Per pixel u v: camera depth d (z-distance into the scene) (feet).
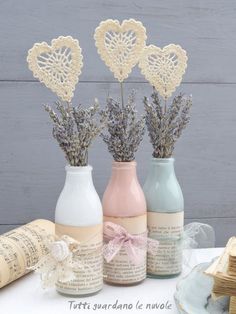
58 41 2.11
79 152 2.07
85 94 3.48
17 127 3.46
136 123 2.17
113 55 2.18
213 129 3.65
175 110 2.26
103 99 3.50
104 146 3.52
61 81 2.10
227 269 1.86
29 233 2.35
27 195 3.51
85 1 3.43
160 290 2.16
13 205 3.50
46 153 3.50
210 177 3.68
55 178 3.52
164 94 2.31
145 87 3.52
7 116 3.44
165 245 2.26
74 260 2.04
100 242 2.09
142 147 3.54
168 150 2.29
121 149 2.17
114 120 2.16
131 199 2.15
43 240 2.13
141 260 2.19
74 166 2.07
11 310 1.95
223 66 3.62
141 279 2.21
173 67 2.30
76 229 2.04
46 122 3.48
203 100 3.62
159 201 2.24
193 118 3.62
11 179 3.48
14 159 3.47
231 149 3.69
